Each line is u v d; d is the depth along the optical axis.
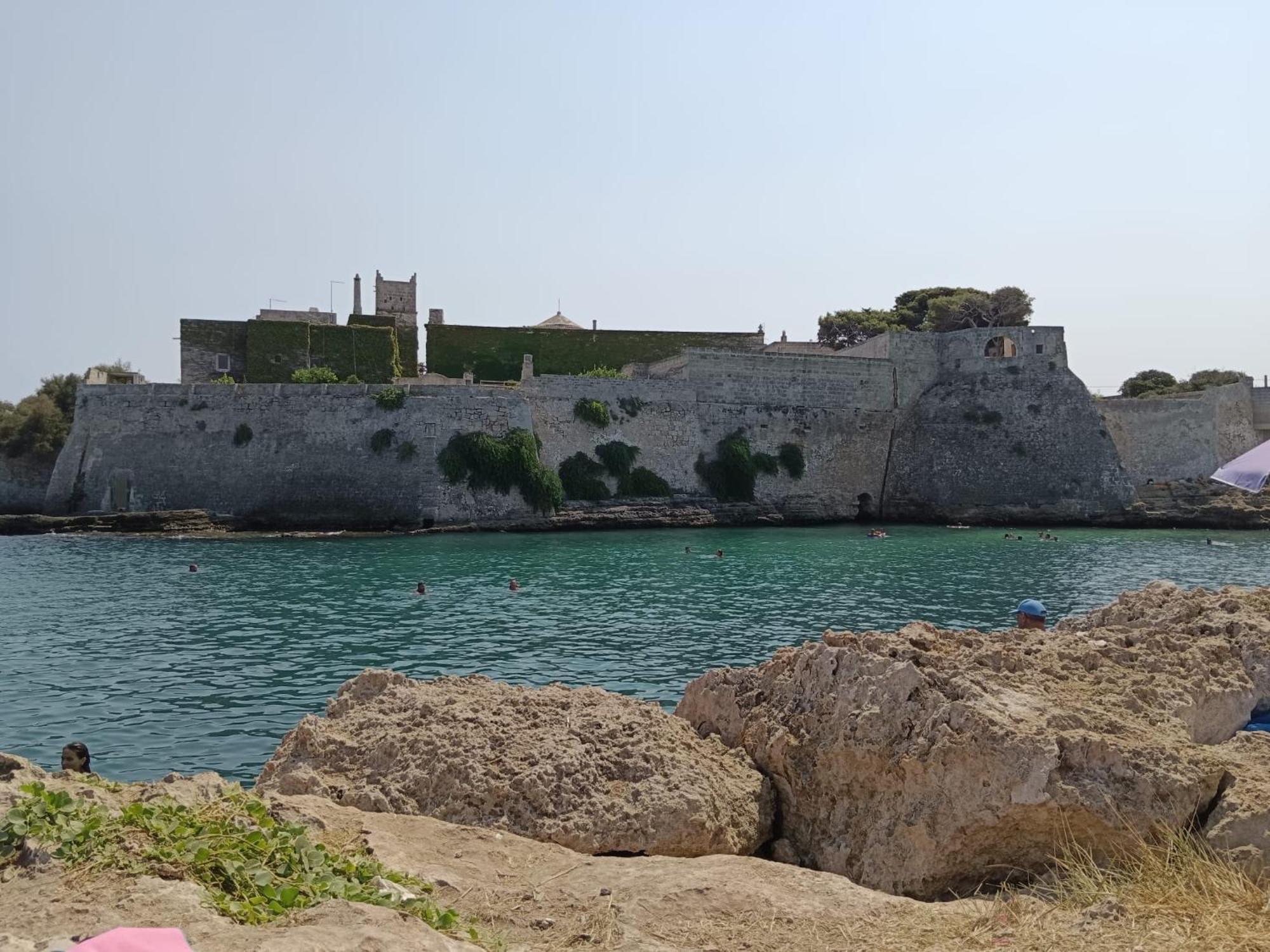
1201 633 11.28
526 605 33.97
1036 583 39.94
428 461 64.25
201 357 79.00
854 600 34.94
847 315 116.69
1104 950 6.29
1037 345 81.12
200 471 64.25
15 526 59.12
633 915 6.91
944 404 81.88
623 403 72.69
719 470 75.31
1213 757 8.51
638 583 39.81
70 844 6.26
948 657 10.23
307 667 24.08
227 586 38.25
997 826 8.24
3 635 28.28
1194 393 91.69
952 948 6.45
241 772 16.14
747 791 9.92
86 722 19.12
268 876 6.34
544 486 66.31
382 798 9.52
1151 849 7.79
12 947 4.84
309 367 79.75
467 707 10.79
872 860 8.93
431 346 89.00
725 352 77.12
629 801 9.32
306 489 64.06
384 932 5.34
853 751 9.41
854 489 80.50
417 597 35.72
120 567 44.28
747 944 6.57
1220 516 73.69
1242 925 6.57
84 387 65.44
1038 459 78.44
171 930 4.96
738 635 28.38
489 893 7.28
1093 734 8.41
